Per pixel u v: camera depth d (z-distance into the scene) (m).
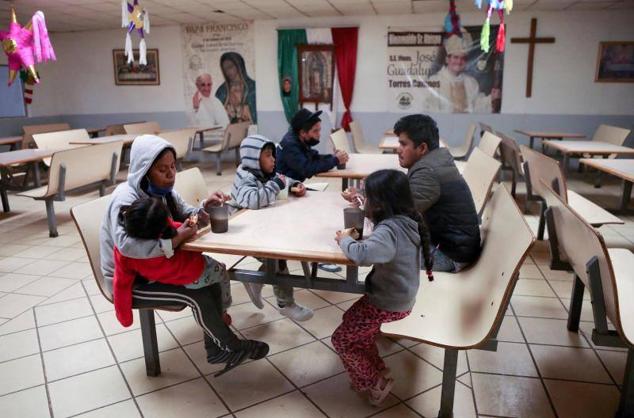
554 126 7.22
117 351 2.27
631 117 6.96
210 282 1.80
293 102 7.96
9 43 5.02
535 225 4.33
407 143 2.21
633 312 1.68
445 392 1.71
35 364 2.17
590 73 6.95
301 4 6.47
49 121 8.91
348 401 1.88
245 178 2.23
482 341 1.47
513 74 7.16
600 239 1.39
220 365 2.13
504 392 1.91
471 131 6.22
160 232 1.61
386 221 1.58
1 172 4.99
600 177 5.96
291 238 1.71
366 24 7.44
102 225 1.82
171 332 2.44
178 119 8.61
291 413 1.81
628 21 6.68
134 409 1.85
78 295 2.94
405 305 1.62
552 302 2.73
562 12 6.83
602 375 2.02
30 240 4.10
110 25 7.93
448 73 7.34
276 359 2.18
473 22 7.08
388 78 7.57
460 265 2.12
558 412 1.79
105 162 4.73
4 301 2.86
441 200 2.10
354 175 2.97
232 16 7.39
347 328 1.72
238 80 8.16
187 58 8.29
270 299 2.81
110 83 8.72
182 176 2.48
